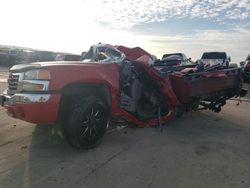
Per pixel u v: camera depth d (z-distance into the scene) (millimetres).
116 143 4551
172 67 6332
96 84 4312
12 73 4168
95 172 3461
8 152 4023
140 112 5391
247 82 15477
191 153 4223
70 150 4152
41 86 3688
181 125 5898
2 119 5719
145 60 5230
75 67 4008
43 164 3652
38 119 3691
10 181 3182
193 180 3326
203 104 6574
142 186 3143
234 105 8664
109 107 4504
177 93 5590
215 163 3865
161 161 3871
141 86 5363
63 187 3076
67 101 4012
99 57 5176
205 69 6328
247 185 3246
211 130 5578
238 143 4793
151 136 5012
